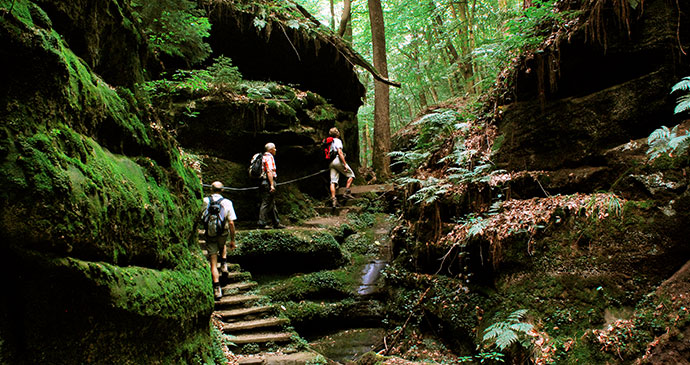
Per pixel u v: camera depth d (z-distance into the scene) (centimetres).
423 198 690
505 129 635
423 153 841
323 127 1130
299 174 1065
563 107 562
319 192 1120
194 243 457
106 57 359
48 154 225
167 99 861
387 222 1012
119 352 266
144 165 362
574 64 547
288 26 1064
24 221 207
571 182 524
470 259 588
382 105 1384
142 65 448
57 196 222
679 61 477
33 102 229
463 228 595
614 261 432
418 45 2119
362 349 653
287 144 1007
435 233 662
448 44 1786
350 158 1339
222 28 1007
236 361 516
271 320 639
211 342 440
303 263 813
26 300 214
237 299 671
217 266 683
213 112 902
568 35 539
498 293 518
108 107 314
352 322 732
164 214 366
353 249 904
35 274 214
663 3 487
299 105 1045
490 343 475
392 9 1969
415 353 593
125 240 290
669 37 477
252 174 856
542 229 502
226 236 674
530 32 602
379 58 1402
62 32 289
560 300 451
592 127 530
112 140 325
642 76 496
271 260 798
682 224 402
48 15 273
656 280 402
